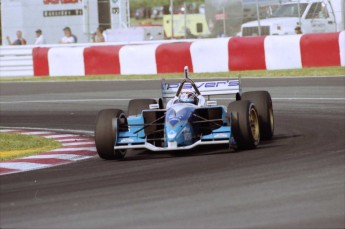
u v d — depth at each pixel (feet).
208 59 260.62
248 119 116.06
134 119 121.60
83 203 85.46
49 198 89.40
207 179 95.50
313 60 249.96
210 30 325.62
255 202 81.66
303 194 84.33
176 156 117.29
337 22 291.58
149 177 99.55
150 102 133.49
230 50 257.75
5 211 83.61
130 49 270.67
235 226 72.43
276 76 240.12
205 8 325.01
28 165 117.08
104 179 100.42
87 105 201.98
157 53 266.57
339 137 128.57
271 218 74.84
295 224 72.28
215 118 125.29
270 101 133.28
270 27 298.56
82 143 140.77
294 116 162.61
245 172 98.94
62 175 106.01
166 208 80.89
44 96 228.63
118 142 116.47
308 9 296.10
